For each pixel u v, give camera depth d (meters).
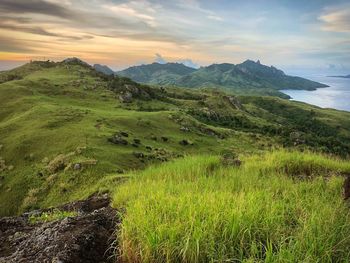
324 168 15.27
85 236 7.14
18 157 96.31
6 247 8.02
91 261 6.61
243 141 154.00
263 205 7.67
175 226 6.32
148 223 6.52
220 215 6.72
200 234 5.88
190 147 126.88
